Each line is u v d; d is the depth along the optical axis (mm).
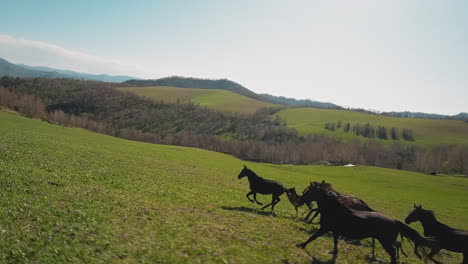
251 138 166000
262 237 15078
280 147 144750
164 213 16562
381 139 168750
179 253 11297
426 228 15508
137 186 24188
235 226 16516
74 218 12750
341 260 13836
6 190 15297
